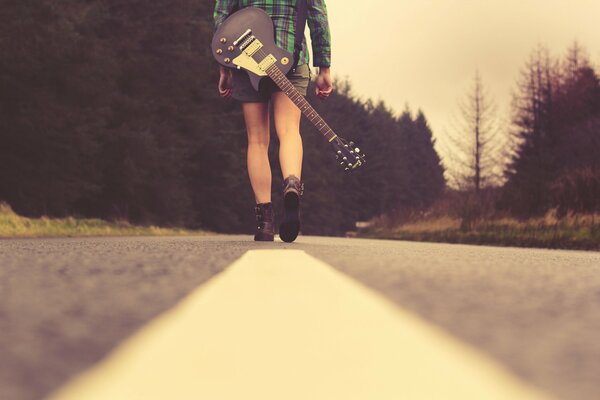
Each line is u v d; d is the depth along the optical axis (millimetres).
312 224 54594
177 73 27719
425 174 120250
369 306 1480
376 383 809
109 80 21469
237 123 35219
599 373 859
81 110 19547
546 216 13984
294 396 751
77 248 3646
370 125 90438
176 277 2041
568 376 839
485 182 43000
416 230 23625
